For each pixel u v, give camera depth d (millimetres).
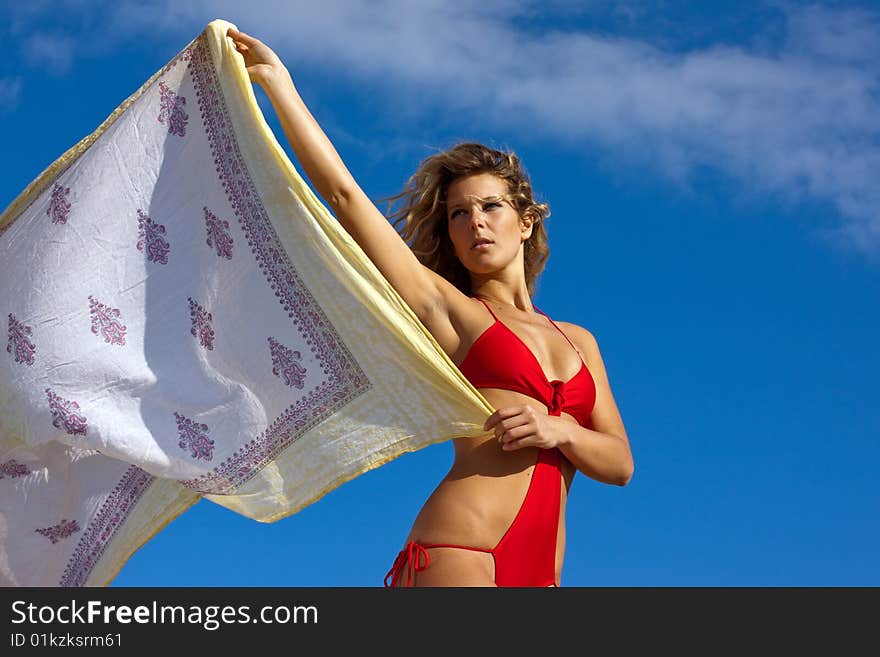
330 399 3586
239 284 3633
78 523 3695
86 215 3562
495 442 3717
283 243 3607
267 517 3545
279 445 3582
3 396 3469
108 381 3494
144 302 3578
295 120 3727
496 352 3803
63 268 3520
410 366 3564
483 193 4090
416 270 3846
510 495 3639
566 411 3854
